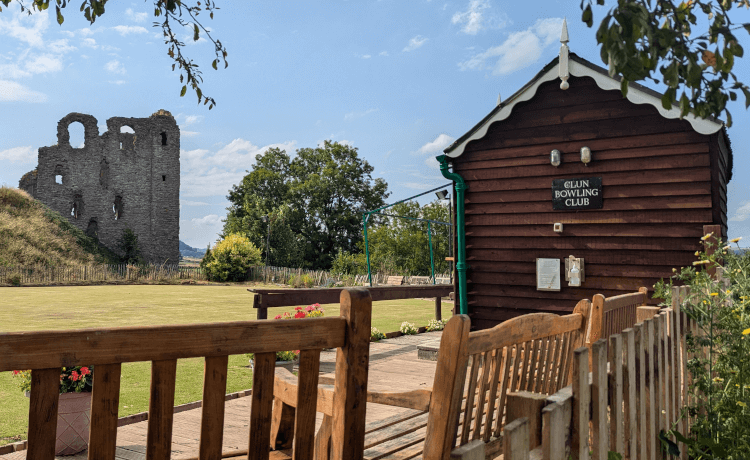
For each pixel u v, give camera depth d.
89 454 1.69
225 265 38.62
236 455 3.21
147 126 54.62
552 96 7.62
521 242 7.84
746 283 3.52
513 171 7.90
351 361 2.11
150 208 53.78
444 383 2.09
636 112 7.03
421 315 15.43
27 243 39.03
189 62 4.65
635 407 2.58
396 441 3.06
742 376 3.29
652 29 2.11
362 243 50.59
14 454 4.16
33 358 1.58
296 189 53.41
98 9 4.03
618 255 7.13
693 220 6.64
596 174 7.28
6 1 4.19
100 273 36.53
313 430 2.11
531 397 1.81
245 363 8.03
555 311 7.56
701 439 3.30
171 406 1.80
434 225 43.44
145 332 1.73
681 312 3.79
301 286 34.97
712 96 2.38
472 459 1.43
